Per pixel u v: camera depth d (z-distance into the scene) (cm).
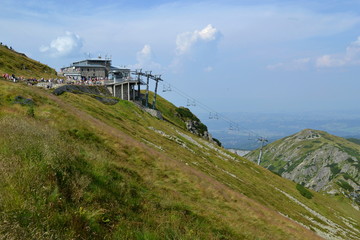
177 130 8838
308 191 10775
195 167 4722
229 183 5025
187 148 6556
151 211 1371
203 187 2728
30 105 2836
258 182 7188
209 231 1502
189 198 2266
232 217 2261
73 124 2717
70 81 7631
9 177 909
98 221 969
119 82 9188
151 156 2944
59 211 891
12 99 2834
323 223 6600
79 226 849
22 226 722
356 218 11956
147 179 2219
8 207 776
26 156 1127
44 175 1022
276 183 8838
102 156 2048
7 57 8581
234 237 1627
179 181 2684
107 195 1230
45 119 2558
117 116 5719
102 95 7638
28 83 5347
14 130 1423
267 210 3150
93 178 1325
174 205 1680
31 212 796
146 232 1034
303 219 5519
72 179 1136
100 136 2806
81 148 1930
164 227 1184
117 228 995
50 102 3266
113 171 1672
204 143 9100
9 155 1087
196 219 1600
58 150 1338
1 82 3256
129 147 2895
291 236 2528
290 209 5959
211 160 6750
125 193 1407
